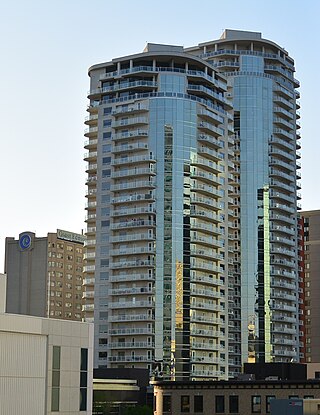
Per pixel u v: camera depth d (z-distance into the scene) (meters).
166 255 191.50
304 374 126.25
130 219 195.12
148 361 186.00
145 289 189.62
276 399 101.06
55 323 81.31
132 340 188.88
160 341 187.25
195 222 195.75
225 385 113.56
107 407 152.88
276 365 124.06
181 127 197.00
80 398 83.38
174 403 116.44
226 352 197.50
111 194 198.62
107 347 190.62
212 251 199.50
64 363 81.94
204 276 196.00
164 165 195.12
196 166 198.12
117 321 190.25
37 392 78.75
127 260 193.62
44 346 80.12
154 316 188.38
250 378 125.00
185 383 116.25
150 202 193.88
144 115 198.50
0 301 78.56
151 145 196.12
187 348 188.38
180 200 194.38
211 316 195.88
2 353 75.62
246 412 111.38
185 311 189.62
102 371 170.50
